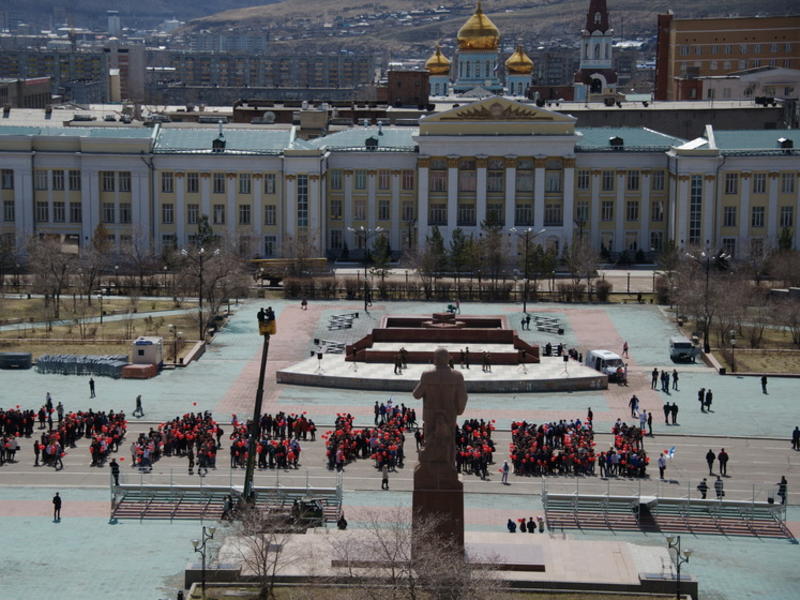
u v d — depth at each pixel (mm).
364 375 175375
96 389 169875
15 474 135375
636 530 122375
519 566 107188
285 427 148500
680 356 190375
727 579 110312
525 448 138875
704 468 140375
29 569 110562
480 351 187000
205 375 178875
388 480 134250
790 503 130000
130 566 111438
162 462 139375
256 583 105375
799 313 198875
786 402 167625
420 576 95688
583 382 174375
